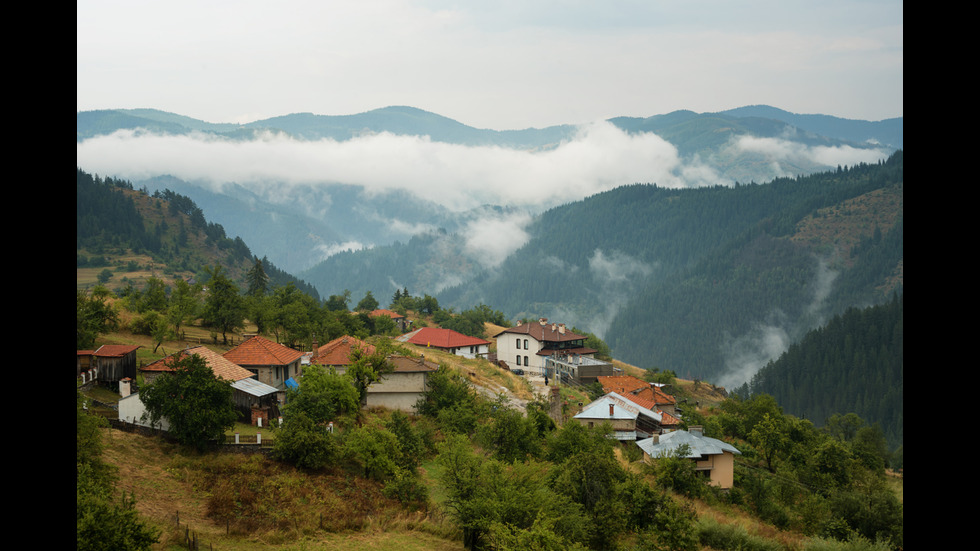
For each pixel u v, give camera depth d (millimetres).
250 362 70875
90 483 32156
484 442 62469
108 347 64375
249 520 41281
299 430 51938
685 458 63250
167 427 52000
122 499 34812
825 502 61500
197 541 37062
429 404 78375
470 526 41938
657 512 47812
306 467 51750
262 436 56094
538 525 38531
